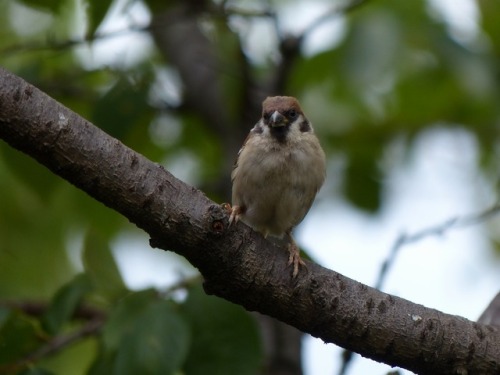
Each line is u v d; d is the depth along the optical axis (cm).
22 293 1270
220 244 666
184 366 812
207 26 1289
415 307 708
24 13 1313
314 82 1326
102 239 938
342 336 700
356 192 1345
